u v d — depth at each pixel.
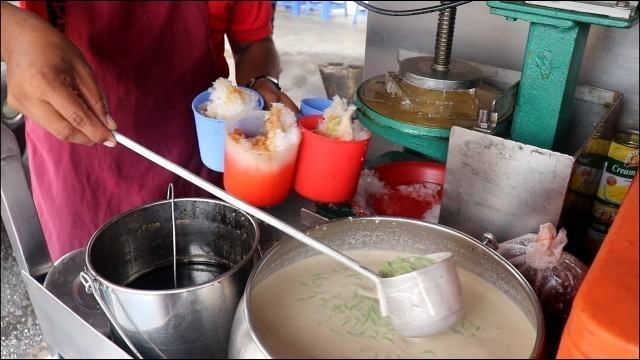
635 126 1.15
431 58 1.10
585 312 0.45
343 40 3.95
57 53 0.74
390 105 1.03
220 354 0.71
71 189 1.28
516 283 0.69
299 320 0.70
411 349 0.66
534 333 0.67
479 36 1.26
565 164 0.76
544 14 0.82
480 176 0.84
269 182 0.87
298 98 2.50
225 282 0.67
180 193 1.35
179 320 0.66
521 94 0.90
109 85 1.20
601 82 1.16
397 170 1.13
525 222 0.83
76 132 0.74
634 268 0.48
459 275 0.77
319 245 0.65
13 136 0.81
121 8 1.16
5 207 0.83
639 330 0.43
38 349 1.92
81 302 0.78
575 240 1.02
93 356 0.75
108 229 0.76
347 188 0.90
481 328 0.69
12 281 2.25
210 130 0.94
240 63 1.43
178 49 1.27
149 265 0.85
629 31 1.09
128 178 1.30
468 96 0.98
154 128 1.28
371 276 0.63
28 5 1.10
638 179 0.59
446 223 0.91
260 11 1.42
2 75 2.25
